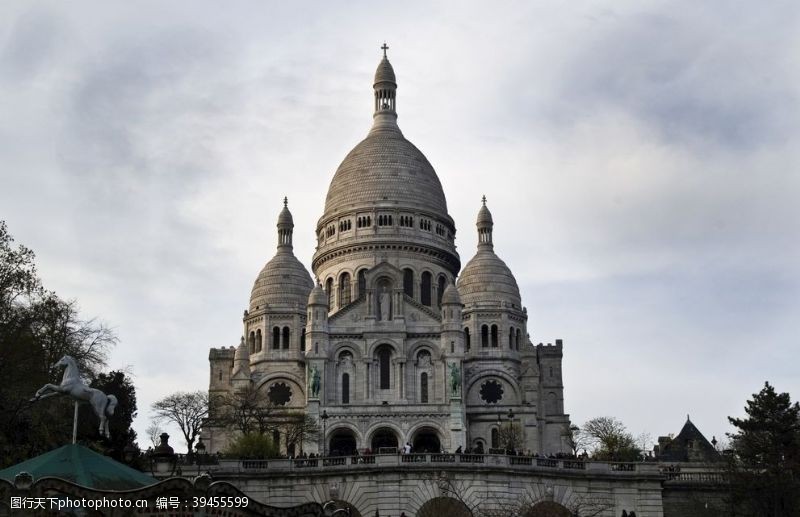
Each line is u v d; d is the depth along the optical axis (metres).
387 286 175.88
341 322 174.00
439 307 192.38
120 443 97.62
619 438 151.25
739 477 101.69
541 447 180.75
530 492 97.06
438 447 161.50
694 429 164.00
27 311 93.69
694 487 102.88
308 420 156.75
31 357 90.50
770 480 101.19
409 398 171.00
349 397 171.00
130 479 60.34
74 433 63.56
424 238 194.50
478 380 185.25
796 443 107.62
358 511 96.06
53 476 55.09
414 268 191.75
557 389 190.50
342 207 197.25
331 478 97.31
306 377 169.75
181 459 100.38
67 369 65.25
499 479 96.56
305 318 187.75
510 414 162.25
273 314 186.88
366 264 191.25
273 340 186.00
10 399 88.88
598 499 98.88
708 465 110.31
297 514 55.66
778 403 110.50
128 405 120.62
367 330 172.75
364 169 199.38
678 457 137.75
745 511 102.06
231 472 97.12
